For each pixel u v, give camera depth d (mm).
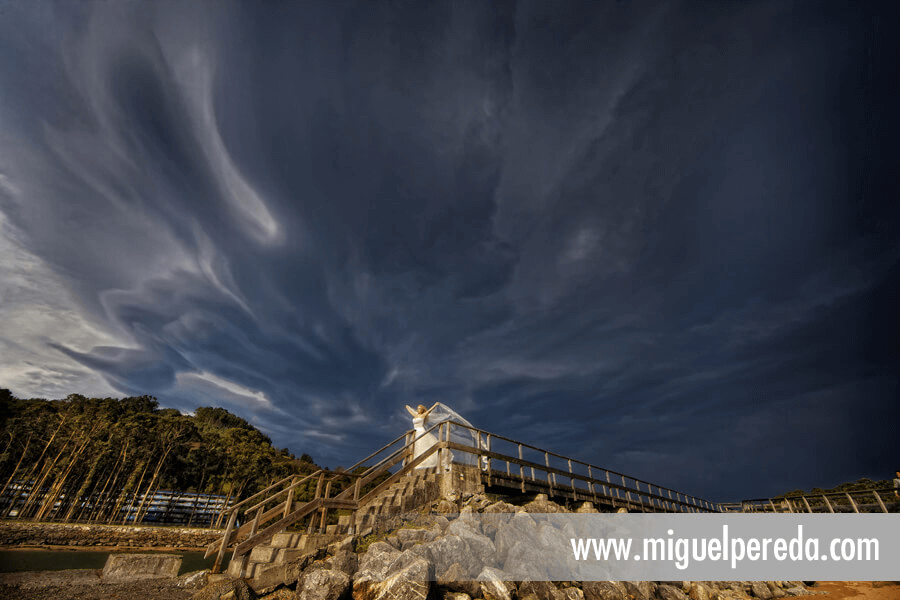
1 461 47438
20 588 7422
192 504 56094
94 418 57656
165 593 7270
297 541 7867
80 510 48250
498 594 6992
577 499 15156
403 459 11539
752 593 12539
